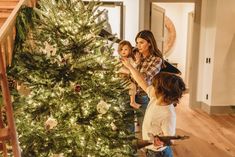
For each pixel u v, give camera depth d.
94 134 2.03
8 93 1.55
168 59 8.23
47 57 1.94
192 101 5.96
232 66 5.42
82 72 1.98
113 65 2.17
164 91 1.90
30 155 1.89
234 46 5.36
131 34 5.32
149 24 5.50
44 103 1.97
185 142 4.05
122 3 5.17
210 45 5.53
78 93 1.99
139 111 2.31
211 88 5.46
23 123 1.98
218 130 4.58
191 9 7.41
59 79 1.93
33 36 2.10
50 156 1.90
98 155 2.06
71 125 2.00
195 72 5.88
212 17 5.45
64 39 1.98
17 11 2.25
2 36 1.69
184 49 7.96
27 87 1.98
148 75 2.54
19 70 2.00
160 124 1.93
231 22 5.28
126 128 2.18
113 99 2.15
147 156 2.09
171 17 8.08
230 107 5.54
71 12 2.02
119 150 2.12
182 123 4.91
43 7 2.04
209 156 3.62
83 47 1.98
